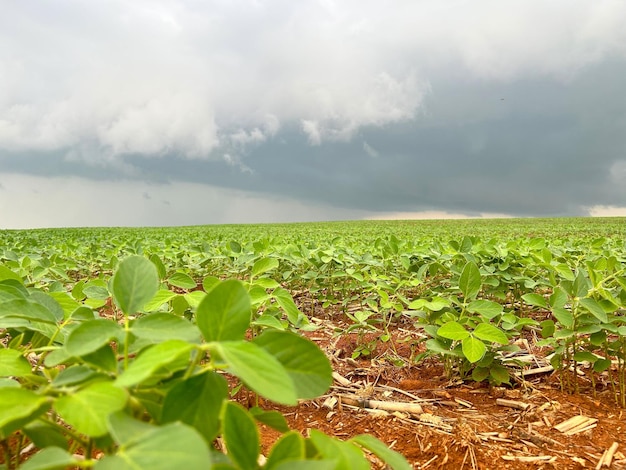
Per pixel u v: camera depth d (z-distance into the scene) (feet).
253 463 2.69
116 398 2.85
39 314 4.39
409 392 11.10
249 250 19.12
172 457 2.15
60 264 15.92
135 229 150.51
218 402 3.04
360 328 14.38
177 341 2.79
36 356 9.16
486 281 14.51
